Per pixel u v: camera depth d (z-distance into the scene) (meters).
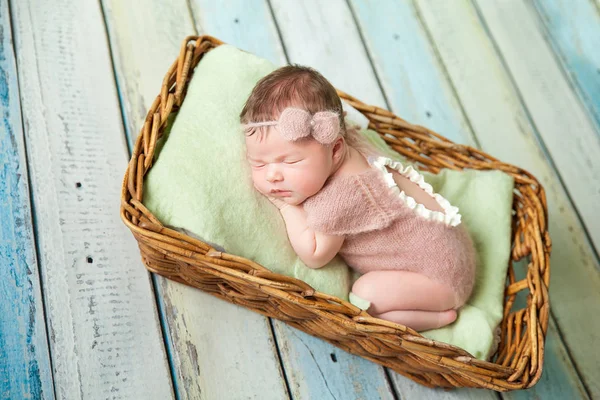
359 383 1.50
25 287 1.39
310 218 1.38
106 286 1.44
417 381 1.50
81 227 1.49
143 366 1.39
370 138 1.63
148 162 1.31
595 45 2.26
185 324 1.45
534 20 2.27
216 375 1.42
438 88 2.06
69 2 1.80
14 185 1.50
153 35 1.86
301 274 1.44
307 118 1.26
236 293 1.38
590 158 2.03
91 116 1.66
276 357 1.48
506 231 1.60
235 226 1.36
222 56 1.54
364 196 1.37
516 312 1.51
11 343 1.33
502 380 1.27
